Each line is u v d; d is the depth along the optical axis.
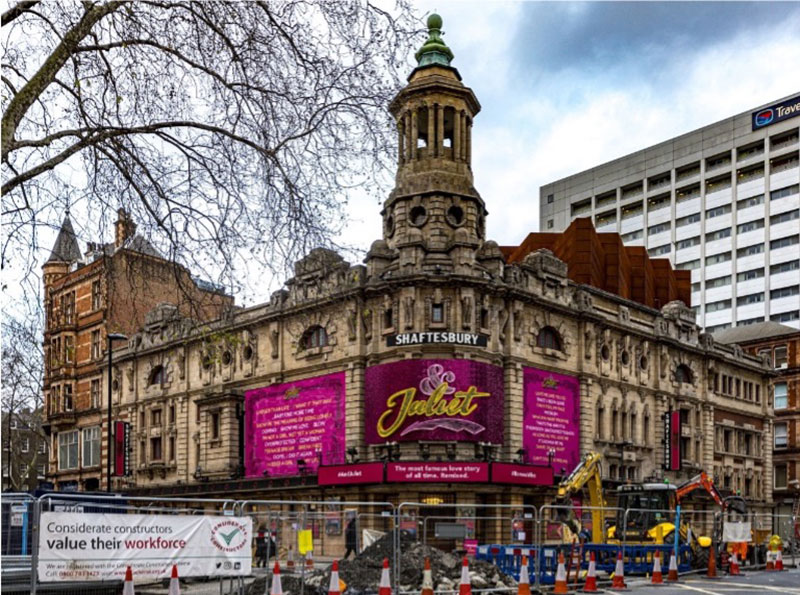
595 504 35.16
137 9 18.25
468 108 53.59
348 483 46.97
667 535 34.69
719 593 26.11
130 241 21.33
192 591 21.39
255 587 21.72
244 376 57.84
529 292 50.81
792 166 124.06
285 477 51.81
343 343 50.69
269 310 56.03
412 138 52.38
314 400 52.12
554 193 154.75
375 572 23.48
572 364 54.56
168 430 64.38
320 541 23.58
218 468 58.41
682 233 136.00
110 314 27.23
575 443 53.56
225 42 18.72
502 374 49.22
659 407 62.22
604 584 29.23
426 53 54.19
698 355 67.81
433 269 47.81
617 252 66.50
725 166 131.88
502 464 45.78
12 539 20.27
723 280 130.12
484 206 52.97
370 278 48.88
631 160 143.62
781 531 48.44
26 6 15.89
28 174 16.23
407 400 46.47
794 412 89.62
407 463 45.00
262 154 19.31
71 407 76.06
